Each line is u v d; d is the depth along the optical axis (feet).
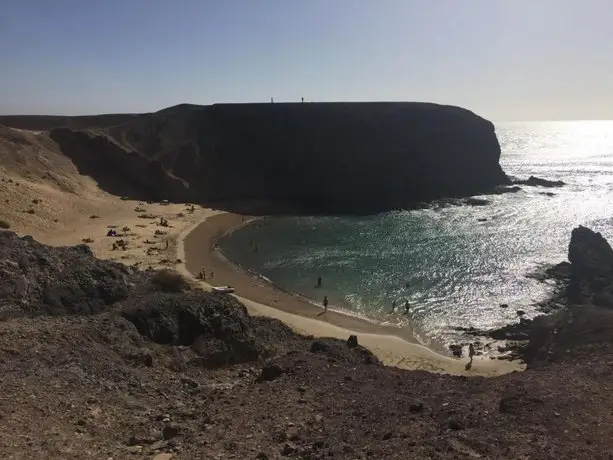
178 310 70.18
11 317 62.44
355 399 45.93
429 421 39.01
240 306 84.38
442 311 129.80
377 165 309.01
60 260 80.02
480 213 259.80
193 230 211.82
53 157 254.47
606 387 44.57
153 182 272.72
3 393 39.81
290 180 301.84
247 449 34.50
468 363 96.27
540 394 42.88
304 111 319.88
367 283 153.28
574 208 269.03
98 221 205.16
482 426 36.96
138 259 158.81
